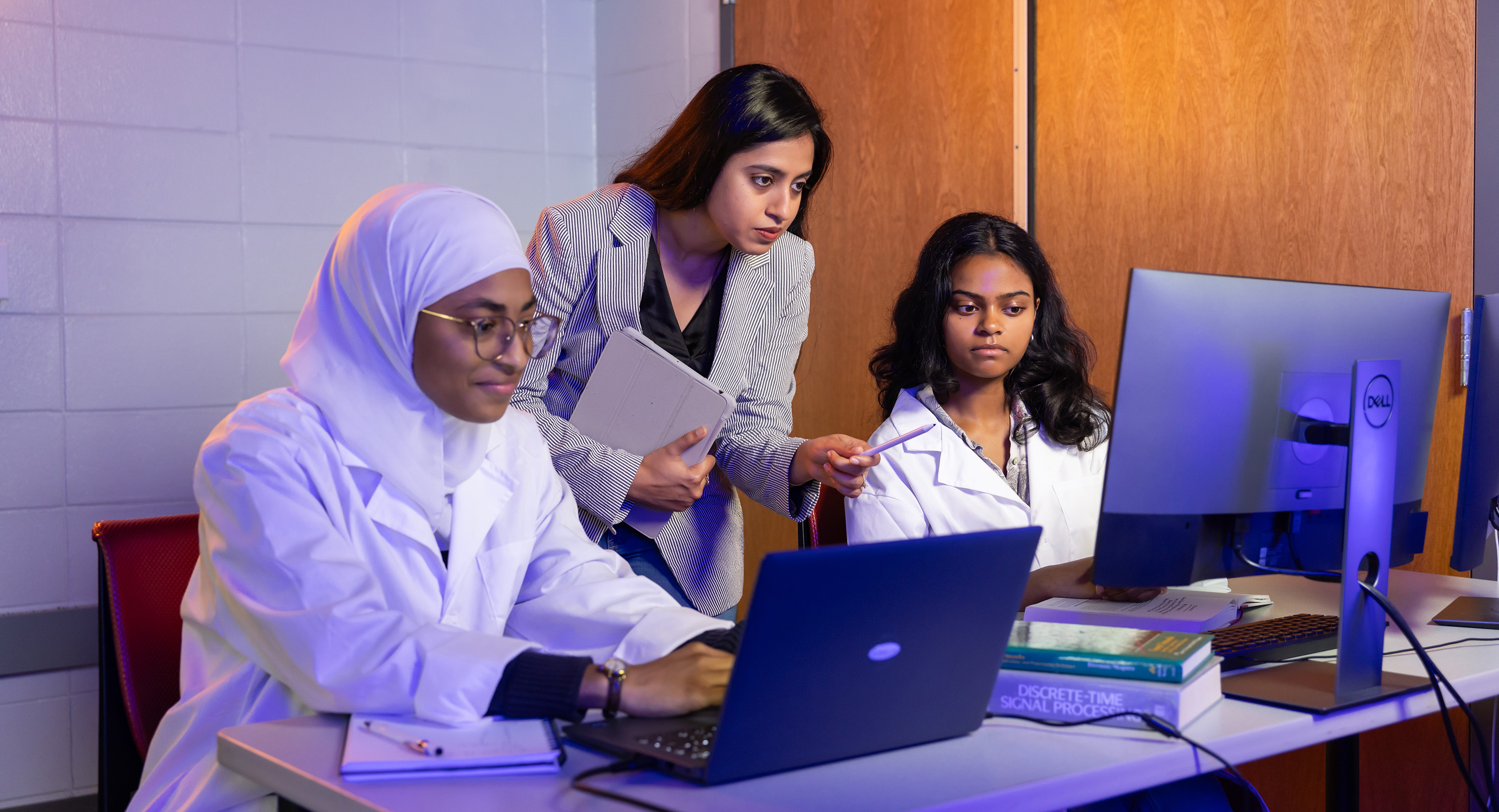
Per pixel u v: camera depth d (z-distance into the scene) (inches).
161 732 53.5
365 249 53.3
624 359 72.4
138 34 119.3
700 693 43.8
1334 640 55.7
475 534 56.6
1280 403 51.4
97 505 118.8
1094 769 38.8
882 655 38.5
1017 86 112.5
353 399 54.2
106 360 118.7
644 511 76.3
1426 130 89.1
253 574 49.5
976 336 74.6
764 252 74.5
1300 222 96.3
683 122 73.3
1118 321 108.1
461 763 39.5
